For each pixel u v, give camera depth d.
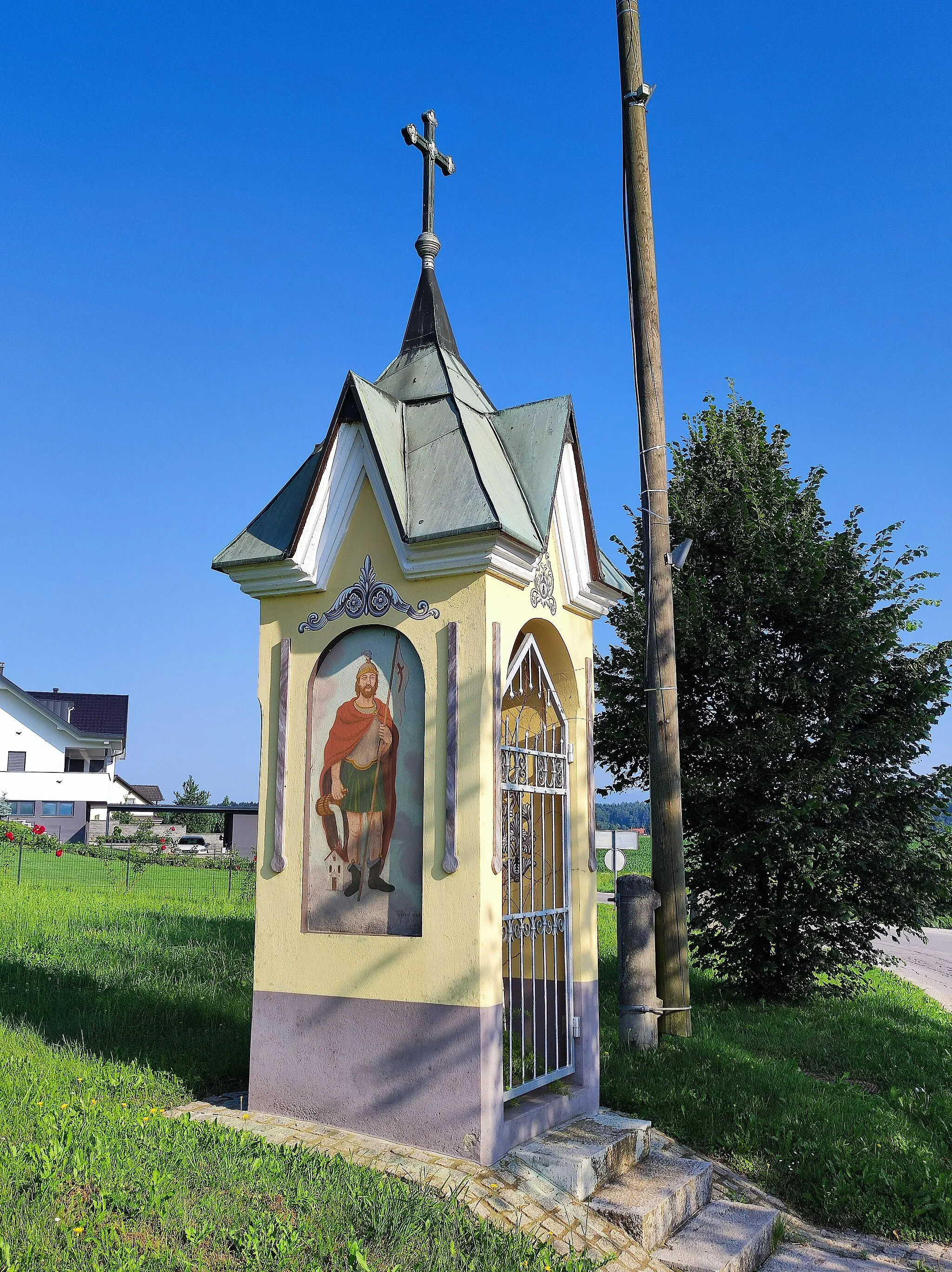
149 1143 4.99
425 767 5.68
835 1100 7.51
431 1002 5.43
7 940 12.36
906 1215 5.93
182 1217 4.18
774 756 12.23
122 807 49.91
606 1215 5.08
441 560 5.73
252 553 6.29
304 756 6.15
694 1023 10.26
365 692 6.04
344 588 6.17
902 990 14.98
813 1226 5.90
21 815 47.09
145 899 19.27
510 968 6.34
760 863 12.17
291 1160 4.96
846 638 12.09
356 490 6.21
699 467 14.32
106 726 58.16
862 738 12.24
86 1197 4.29
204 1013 8.52
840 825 12.12
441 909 5.48
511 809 6.29
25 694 47.81
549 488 6.32
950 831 12.42
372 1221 4.32
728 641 12.57
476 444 6.16
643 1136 6.02
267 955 6.04
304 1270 3.92
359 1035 5.63
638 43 9.67
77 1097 5.84
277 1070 5.88
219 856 37.91
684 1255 5.02
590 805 6.74
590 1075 6.45
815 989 13.00
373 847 5.86
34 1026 7.82
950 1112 7.60
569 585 6.68
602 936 18.38
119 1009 8.53
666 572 9.23
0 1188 4.26
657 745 9.04
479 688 5.59
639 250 9.48
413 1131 5.38
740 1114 6.88
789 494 13.39
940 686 12.27
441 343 6.93
